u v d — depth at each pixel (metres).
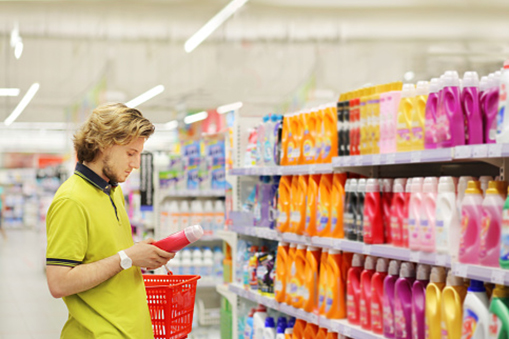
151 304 2.38
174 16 10.34
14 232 22.20
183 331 2.46
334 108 3.16
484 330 2.08
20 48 11.81
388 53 13.55
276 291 3.61
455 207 2.27
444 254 2.28
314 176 3.29
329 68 14.70
